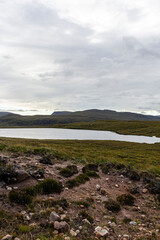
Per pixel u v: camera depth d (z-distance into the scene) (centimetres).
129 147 6153
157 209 878
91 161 2044
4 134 11994
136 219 747
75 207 761
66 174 1158
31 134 12219
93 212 752
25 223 584
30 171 1006
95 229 609
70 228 599
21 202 708
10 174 864
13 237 500
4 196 722
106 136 11562
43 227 579
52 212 650
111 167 1513
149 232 638
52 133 13300
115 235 600
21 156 1485
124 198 920
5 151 1622
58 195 855
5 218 586
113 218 716
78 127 19988
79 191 955
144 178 1243
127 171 1343
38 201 743
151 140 9738
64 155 1950
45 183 886
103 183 1158
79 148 4588
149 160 3522
